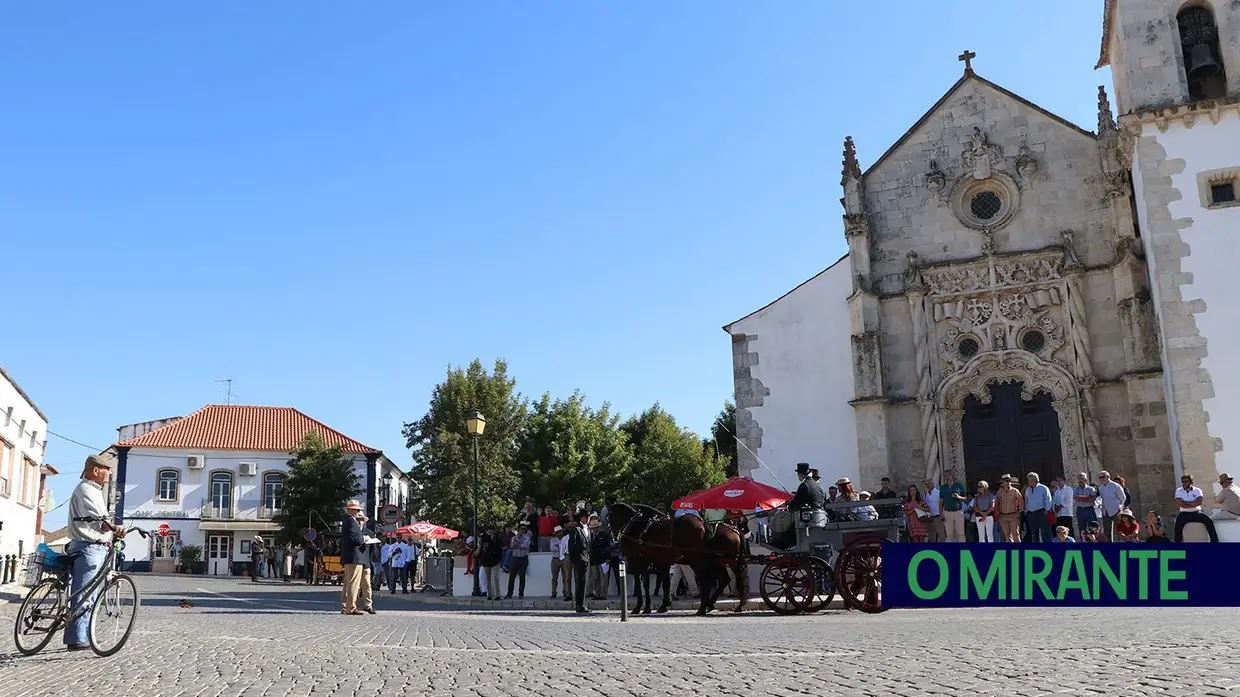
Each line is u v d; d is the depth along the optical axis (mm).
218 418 70625
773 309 32250
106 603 11258
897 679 8258
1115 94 32469
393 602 28250
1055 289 29516
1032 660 9062
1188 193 26562
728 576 19531
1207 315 25812
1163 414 27250
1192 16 28047
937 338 30453
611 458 65750
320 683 8906
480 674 9352
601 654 10820
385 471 73438
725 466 77875
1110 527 23531
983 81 31266
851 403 30344
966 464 29609
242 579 51375
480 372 61594
